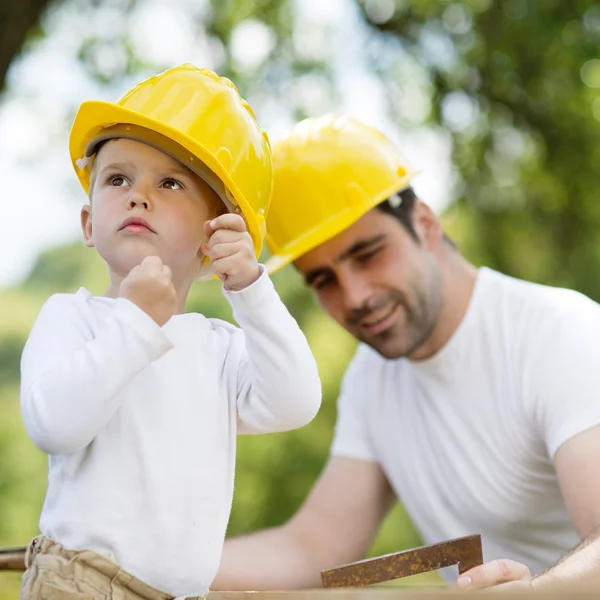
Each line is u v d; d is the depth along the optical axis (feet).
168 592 5.52
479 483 9.72
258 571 10.05
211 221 5.80
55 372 5.22
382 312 9.52
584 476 8.45
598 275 26.20
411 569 6.55
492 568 6.52
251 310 5.75
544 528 9.75
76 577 5.21
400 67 24.94
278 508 38.04
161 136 5.91
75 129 6.20
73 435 5.15
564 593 4.06
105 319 5.54
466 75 24.21
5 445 45.78
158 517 5.48
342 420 11.14
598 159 25.05
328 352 37.22
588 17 23.41
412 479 10.39
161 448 5.57
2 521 43.52
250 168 6.40
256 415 5.93
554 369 8.99
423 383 10.07
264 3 25.04
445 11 24.35
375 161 9.72
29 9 17.40
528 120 24.48
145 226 5.78
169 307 5.35
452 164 25.14
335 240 9.43
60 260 56.95
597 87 25.13
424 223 10.02
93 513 5.40
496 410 9.49
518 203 25.96
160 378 5.70
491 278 9.98
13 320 54.34
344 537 10.64
